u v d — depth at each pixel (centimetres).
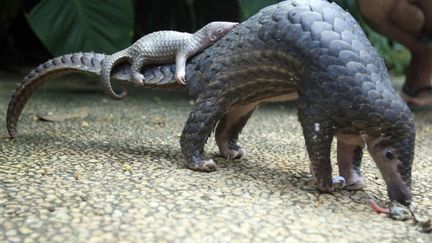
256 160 146
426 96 246
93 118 189
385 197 125
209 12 306
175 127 181
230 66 130
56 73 148
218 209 113
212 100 132
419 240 107
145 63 142
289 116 210
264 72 127
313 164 123
